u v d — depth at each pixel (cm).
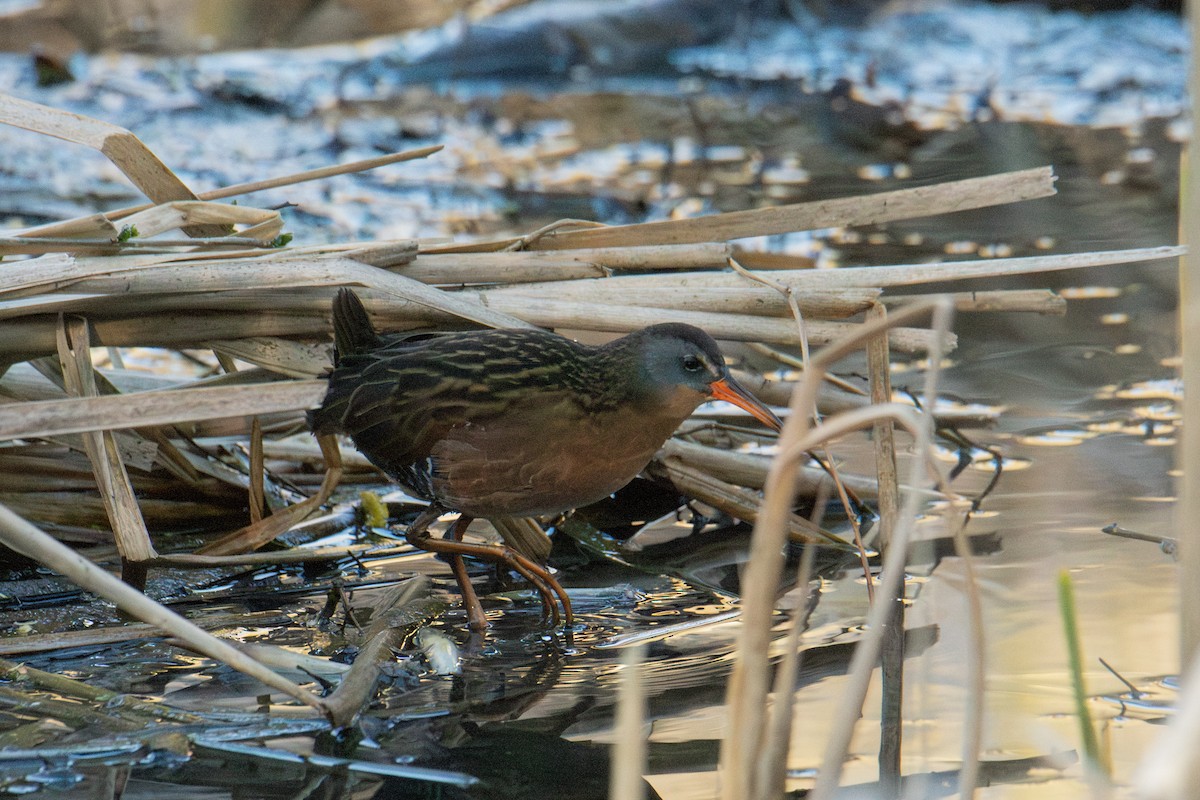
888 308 943
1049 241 1325
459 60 1944
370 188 1512
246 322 838
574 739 616
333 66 1947
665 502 965
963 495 902
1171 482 891
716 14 2008
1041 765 573
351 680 647
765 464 940
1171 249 821
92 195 1501
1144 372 1078
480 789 571
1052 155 1603
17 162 1619
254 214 865
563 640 738
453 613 776
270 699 658
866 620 736
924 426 440
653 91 1898
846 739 462
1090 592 741
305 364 858
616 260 894
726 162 1598
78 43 1933
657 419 771
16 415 673
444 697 661
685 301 862
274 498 926
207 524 917
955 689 645
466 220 1401
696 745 607
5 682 665
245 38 1995
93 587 547
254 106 1798
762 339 854
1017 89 1875
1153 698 624
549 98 1872
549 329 852
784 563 845
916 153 1622
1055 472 916
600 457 767
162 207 833
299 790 570
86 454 871
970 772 471
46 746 602
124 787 570
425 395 752
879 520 867
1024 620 712
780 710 488
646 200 1464
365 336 806
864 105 1822
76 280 767
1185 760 284
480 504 777
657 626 756
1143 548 798
